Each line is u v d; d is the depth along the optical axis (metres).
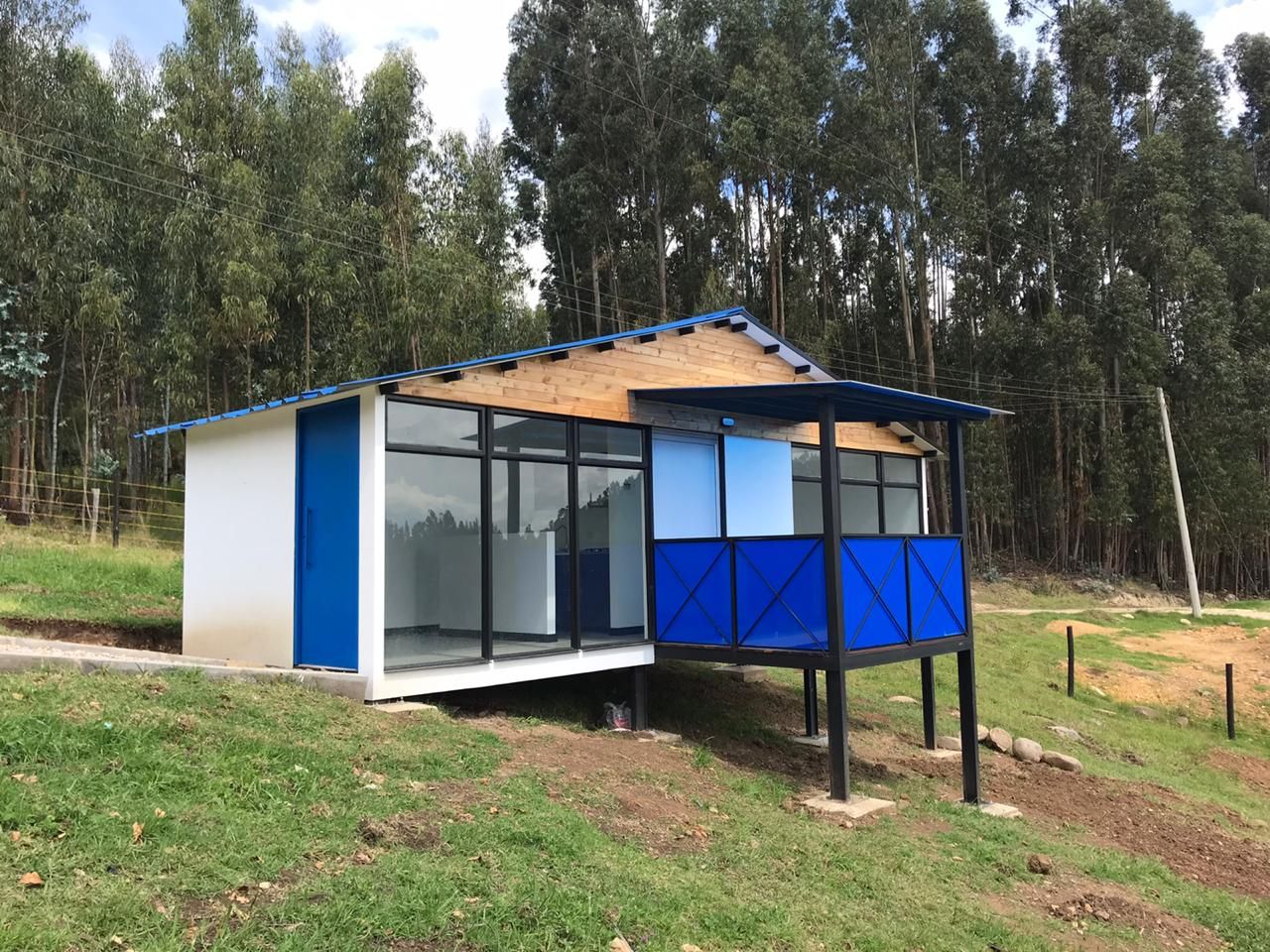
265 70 19.14
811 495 11.45
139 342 19.25
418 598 7.27
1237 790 11.71
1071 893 6.25
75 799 3.77
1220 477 32.34
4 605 10.38
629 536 9.09
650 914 4.11
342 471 7.32
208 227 17.20
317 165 18.98
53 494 18.27
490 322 22.27
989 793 8.67
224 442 8.50
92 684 5.17
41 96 17.73
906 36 31.28
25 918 2.91
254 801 4.26
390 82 20.20
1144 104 36.19
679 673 11.15
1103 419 31.30
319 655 7.37
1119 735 13.52
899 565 8.19
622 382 9.02
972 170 34.31
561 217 32.12
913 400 8.02
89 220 17.42
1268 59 44.75
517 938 3.58
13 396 18.72
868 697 12.18
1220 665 19.11
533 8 34.34
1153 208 33.22
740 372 10.52
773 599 7.88
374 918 3.43
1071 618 24.53
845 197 30.89
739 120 27.30
